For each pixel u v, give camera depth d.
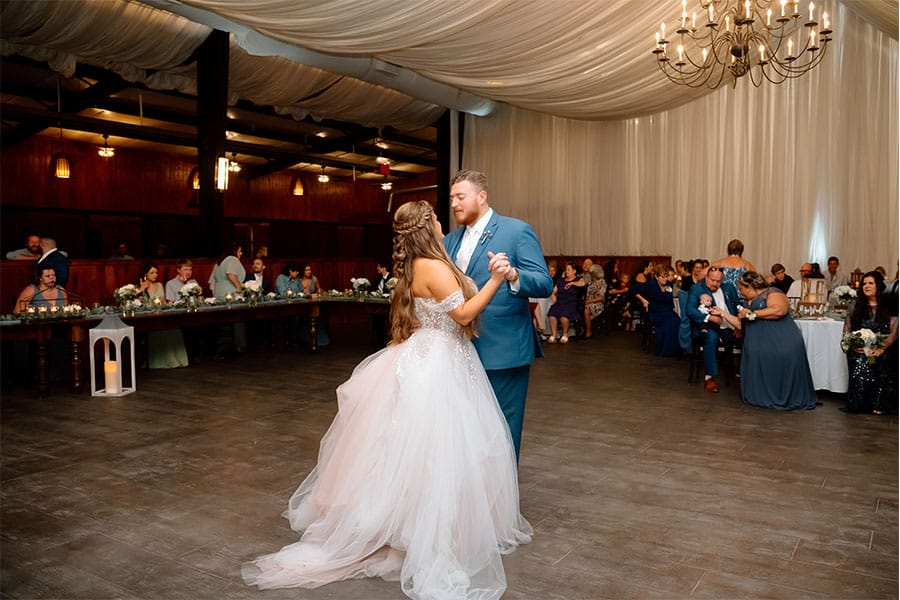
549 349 9.10
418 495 2.60
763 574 2.65
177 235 16.33
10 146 13.21
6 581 2.57
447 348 2.83
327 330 10.38
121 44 9.01
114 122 11.60
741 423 5.10
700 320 6.44
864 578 2.62
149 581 2.58
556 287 9.98
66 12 8.13
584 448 4.42
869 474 3.89
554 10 7.72
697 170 11.88
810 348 6.08
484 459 2.74
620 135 12.88
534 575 2.63
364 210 20.36
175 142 12.68
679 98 11.05
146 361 7.61
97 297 9.08
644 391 6.30
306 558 2.68
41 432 4.75
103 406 5.59
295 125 15.48
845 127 10.20
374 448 2.73
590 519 3.21
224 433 4.74
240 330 8.74
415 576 2.50
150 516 3.23
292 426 4.94
